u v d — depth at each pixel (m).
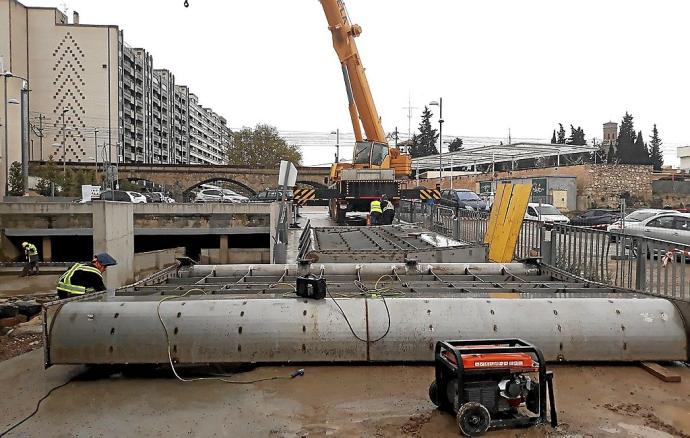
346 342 5.65
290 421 4.56
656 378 5.45
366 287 7.20
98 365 5.94
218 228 18.69
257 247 20.75
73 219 16.42
